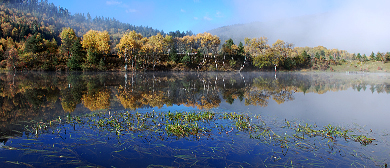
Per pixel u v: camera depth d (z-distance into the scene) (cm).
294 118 1026
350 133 805
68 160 539
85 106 1273
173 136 741
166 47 8994
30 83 2567
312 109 1252
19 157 552
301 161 564
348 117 1058
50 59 5953
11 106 1237
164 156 575
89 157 560
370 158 588
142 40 7906
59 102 1388
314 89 2369
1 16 14275
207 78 4181
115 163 528
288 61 8650
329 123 945
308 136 762
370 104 1434
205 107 1305
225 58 8288
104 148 622
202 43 8688
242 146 660
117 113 1091
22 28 12019
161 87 2438
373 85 2873
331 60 9662
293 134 778
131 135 740
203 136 746
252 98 1694
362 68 8900
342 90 2275
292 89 2359
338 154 612
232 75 5481
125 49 6253
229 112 1155
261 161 561
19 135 723
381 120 1002
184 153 599
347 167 534
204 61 7819
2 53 5906
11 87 2148
